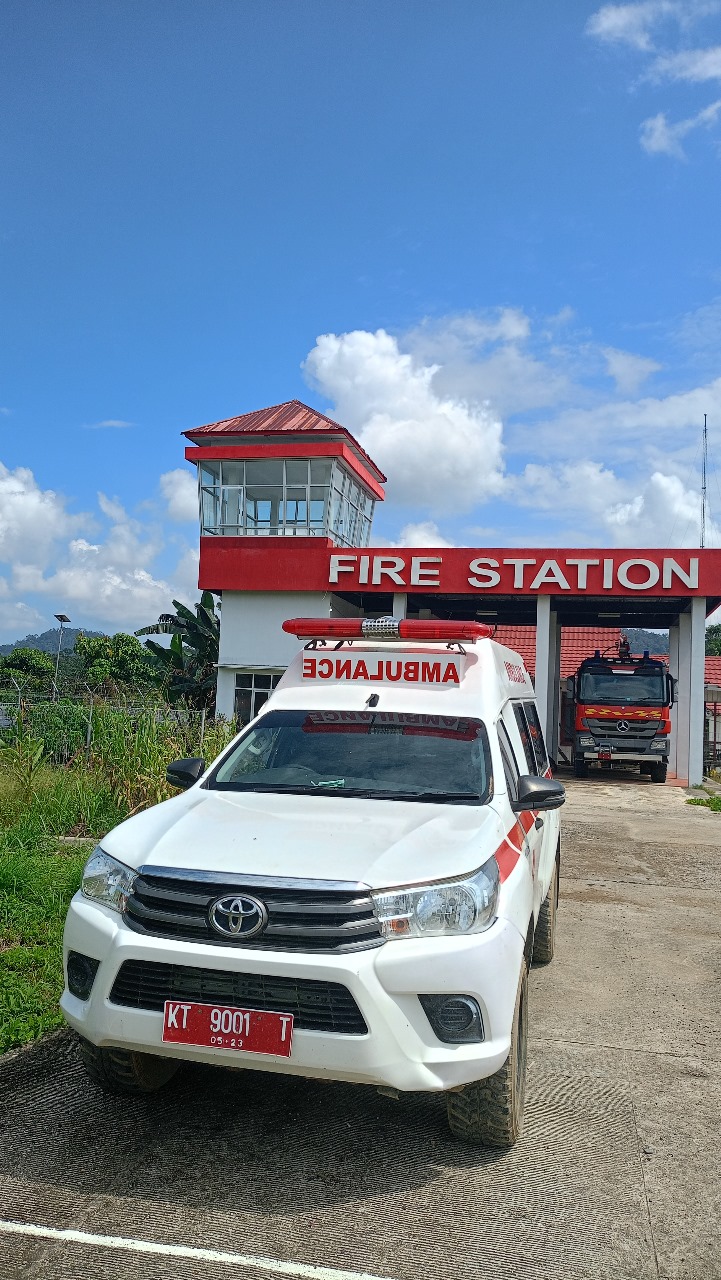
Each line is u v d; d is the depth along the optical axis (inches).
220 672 1001.5
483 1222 128.0
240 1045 130.3
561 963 259.3
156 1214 126.5
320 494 996.6
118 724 477.7
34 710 560.7
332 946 131.3
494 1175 140.8
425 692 206.5
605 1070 183.6
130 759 427.2
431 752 187.5
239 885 135.6
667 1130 158.4
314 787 180.1
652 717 906.7
